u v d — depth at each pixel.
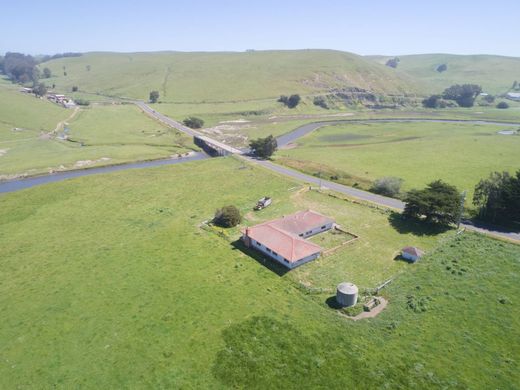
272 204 87.88
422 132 181.62
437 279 56.22
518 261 60.41
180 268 59.88
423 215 79.19
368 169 116.56
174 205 87.38
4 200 90.56
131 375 39.50
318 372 39.62
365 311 49.78
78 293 53.62
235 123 199.50
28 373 40.03
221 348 43.03
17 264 61.97
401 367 40.00
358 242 68.88
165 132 173.62
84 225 76.81
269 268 60.53
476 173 111.50
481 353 41.62
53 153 135.00
